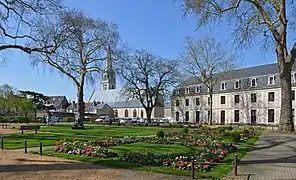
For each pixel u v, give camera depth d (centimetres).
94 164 1167
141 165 1121
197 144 1773
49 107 10056
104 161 1212
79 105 4109
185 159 1152
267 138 2186
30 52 2106
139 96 6088
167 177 945
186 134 2472
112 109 10881
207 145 1688
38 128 3272
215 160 1195
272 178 929
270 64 5941
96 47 4041
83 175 971
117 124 5484
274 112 5538
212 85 5866
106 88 11600
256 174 983
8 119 6166
